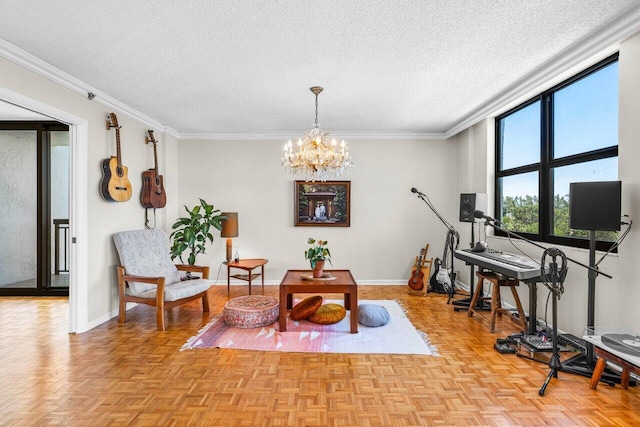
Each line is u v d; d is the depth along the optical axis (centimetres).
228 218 520
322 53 284
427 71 322
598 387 237
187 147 572
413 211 572
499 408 213
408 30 248
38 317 395
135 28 244
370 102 412
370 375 256
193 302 468
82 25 240
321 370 264
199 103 413
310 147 368
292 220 573
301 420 201
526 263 333
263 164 573
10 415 205
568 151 337
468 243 519
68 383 243
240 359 283
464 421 200
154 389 235
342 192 570
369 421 200
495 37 260
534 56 294
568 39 265
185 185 573
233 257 572
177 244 472
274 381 247
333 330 353
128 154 436
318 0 211
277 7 218
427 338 330
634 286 247
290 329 356
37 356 289
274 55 287
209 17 230
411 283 512
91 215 364
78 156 351
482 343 318
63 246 512
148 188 462
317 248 384
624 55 251
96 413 207
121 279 375
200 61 298
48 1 211
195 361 279
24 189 497
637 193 244
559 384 242
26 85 288
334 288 345
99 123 378
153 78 335
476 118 458
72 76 328
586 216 250
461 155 545
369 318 363
